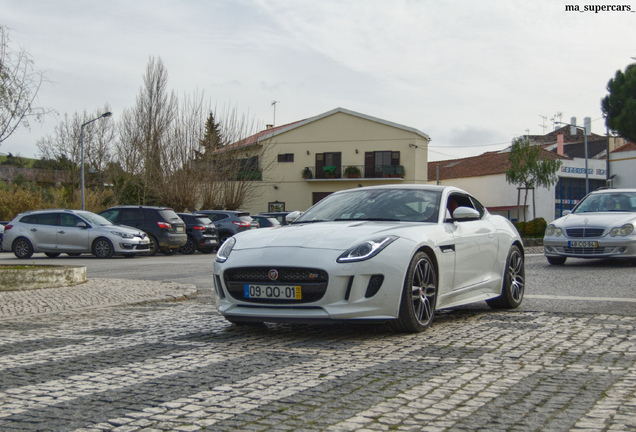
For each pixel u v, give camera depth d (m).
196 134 35.50
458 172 58.78
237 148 36.59
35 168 53.53
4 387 3.74
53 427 2.95
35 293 8.90
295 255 5.07
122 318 6.70
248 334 5.52
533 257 15.93
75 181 47.38
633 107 30.38
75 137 47.91
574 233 12.56
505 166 53.69
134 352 4.78
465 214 6.05
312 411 3.14
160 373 4.05
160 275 12.52
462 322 6.00
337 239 5.22
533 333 5.32
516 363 4.18
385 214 6.11
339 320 4.93
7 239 19.09
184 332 5.69
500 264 6.81
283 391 3.53
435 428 2.85
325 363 4.26
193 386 3.69
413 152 46.66
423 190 6.49
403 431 2.81
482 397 3.35
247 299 5.21
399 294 5.12
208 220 23.45
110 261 17.31
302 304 4.98
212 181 34.91
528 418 2.98
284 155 49.22
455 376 3.82
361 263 4.98
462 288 6.09
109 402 3.37
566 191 52.94
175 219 21.14
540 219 25.97
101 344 5.15
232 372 4.04
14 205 33.53
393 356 4.45
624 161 45.69
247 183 37.22
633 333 5.26
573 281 9.80
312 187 48.75
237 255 5.33
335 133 48.09
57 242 18.86
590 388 3.52
